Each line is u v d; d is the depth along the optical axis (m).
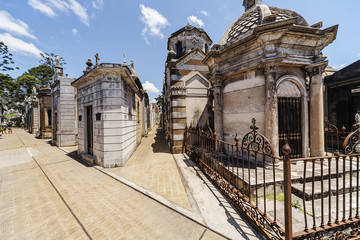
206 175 4.99
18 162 6.77
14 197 3.73
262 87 4.53
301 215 2.67
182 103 8.23
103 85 5.96
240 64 4.95
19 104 30.78
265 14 4.88
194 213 3.00
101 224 2.78
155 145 10.75
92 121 7.01
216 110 5.84
